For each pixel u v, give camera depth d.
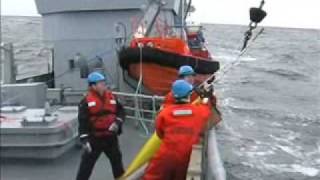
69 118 8.02
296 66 56.00
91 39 12.59
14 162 7.56
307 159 15.93
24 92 9.06
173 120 5.47
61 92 11.77
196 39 16.83
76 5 12.41
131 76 11.86
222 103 26.20
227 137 17.73
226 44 89.62
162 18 13.24
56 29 12.82
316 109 26.23
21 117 7.89
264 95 30.86
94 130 6.34
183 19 15.90
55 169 7.41
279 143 17.77
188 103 5.59
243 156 15.41
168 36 13.00
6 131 7.27
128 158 8.41
